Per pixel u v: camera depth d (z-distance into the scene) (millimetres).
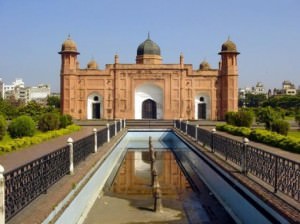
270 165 5332
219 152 8930
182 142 14867
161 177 9922
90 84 29375
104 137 12016
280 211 4141
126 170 11094
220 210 6582
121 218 6055
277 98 56375
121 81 29484
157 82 29578
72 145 6523
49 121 15945
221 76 29219
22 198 4098
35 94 108000
